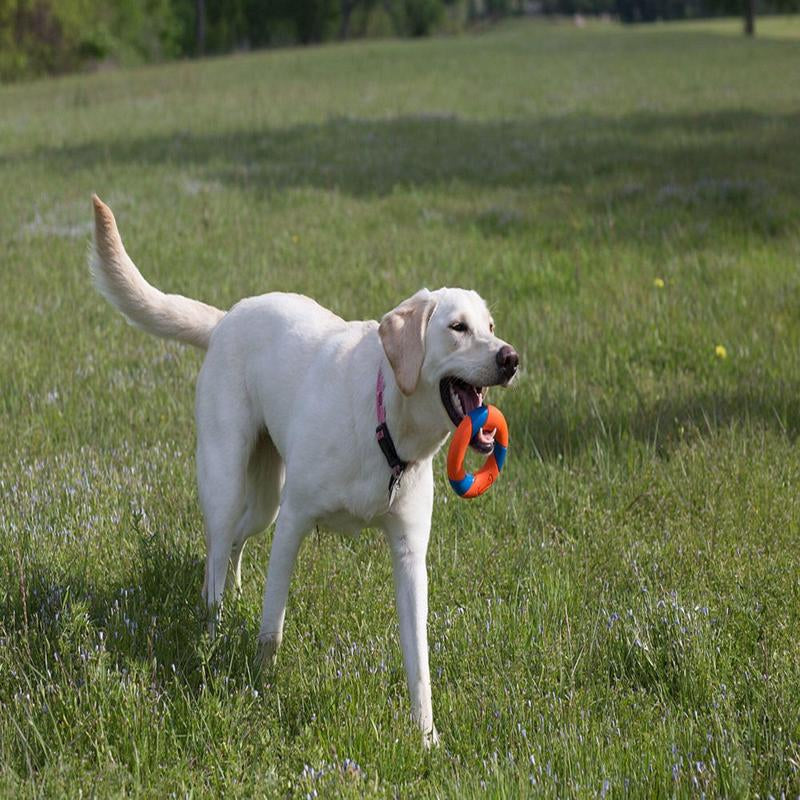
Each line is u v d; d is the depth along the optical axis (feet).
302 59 237.66
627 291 44.19
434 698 19.16
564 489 27.22
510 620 20.95
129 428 31.14
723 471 27.91
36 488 26.53
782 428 30.58
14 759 16.42
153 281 47.11
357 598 22.12
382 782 16.20
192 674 18.78
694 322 40.06
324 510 19.43
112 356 37.70
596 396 33.76
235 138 100.27
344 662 19.39
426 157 84.58
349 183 73.92
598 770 16.37
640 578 22.77
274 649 19.60
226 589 22.43
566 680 19.34
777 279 45.32
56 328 40.96
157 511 25.80
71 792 15.42
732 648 19.94
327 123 110.32
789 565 23.06
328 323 21.45
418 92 146.92
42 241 56.18
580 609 21.80
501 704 18.21
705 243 52.24
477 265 49.06
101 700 17.28
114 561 22.93
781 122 99.25
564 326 39.96
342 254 52.24
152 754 16.63
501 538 25.31
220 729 17.20
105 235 23.29
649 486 27.37
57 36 258.98
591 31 338.54
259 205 65.77
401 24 448.24
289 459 19.69
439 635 20.68
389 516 19.24
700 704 18.57
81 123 119.34
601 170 75.72
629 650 19.88
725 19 423.23
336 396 19.34
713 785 15.80
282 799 15.66
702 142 86.63
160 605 21.03
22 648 18.93
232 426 21.81
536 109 120.37
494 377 17.92
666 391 34.09
